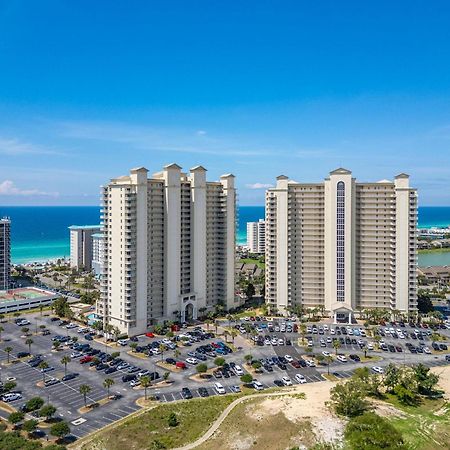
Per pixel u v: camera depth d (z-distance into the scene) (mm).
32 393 155250
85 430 130500
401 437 114250
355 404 130750
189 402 147125
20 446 114000
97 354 193250
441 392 151750
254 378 169375
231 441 119500
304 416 128000
